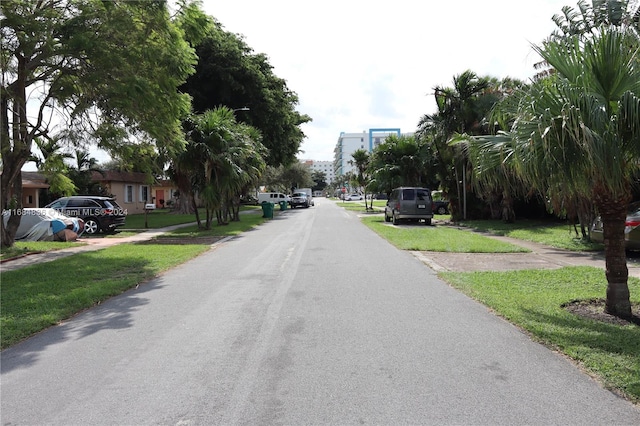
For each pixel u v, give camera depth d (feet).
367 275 33.01
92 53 42.24
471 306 24.21
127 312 24.02
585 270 33.32
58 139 50.47
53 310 24.02
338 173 646.33
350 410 12.96
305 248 48.75
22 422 12.65
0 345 18.90
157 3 44.09
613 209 21.68
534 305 23.43
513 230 66.13
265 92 124.36
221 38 119.85
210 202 73.10
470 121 83.87
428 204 82.53
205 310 23.97
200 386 14.69
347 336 19.39
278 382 14.88
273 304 24.88
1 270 38.34
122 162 54.49
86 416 12.91
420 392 14.02
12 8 41.19
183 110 50.16
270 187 299.58
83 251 48.80
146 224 81.30
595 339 17.95
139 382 15.10
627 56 19.95
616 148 18.60
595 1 24.54
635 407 12.94
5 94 44.19
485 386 14.38
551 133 18.99
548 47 21.47
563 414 12.59
